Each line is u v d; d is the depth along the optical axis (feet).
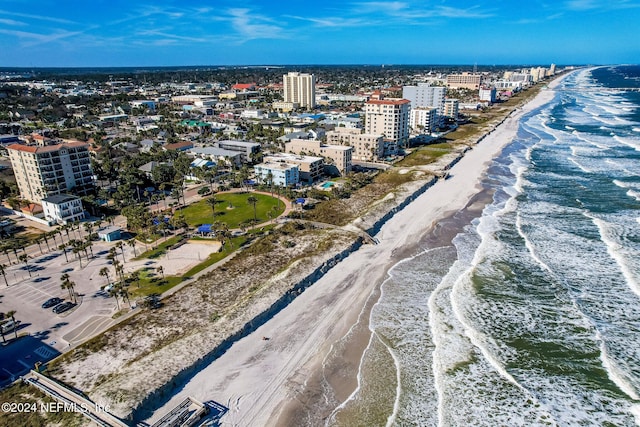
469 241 326.85
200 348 200.13
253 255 301.63
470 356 204.74
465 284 265.95
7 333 215.72
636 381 188.65
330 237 324.60
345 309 241.35
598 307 240.53
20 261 293.43
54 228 351.87
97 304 242.17
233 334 211.61
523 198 421.59
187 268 284.20
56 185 393.91
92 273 277.85
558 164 552.41
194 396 177.37
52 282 266.16
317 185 468.75
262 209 394.32
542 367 197.88
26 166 393.91
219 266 286.66
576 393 183.11
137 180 445.78
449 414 172.35
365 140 580.30
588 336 217.15
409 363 199.93
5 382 183.52
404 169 524.93
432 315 235.40
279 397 179.01
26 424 156.97
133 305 240.32
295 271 270.26
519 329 223.51
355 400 178.40
